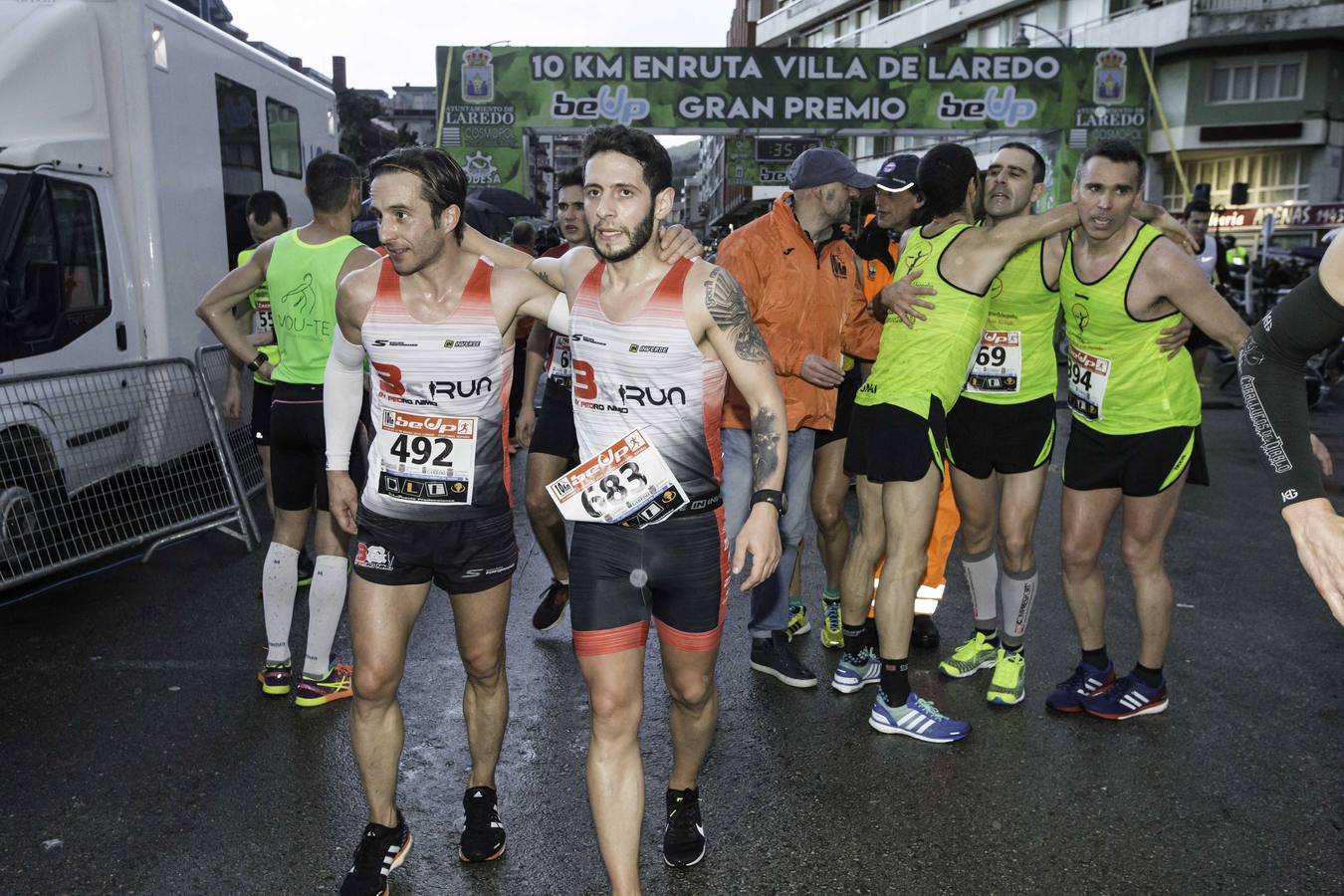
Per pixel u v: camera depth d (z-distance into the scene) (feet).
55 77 18.22
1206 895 8.94
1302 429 5.02
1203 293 10.92
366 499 8.66
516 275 8.46
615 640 8.02
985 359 12.46
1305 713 12.57
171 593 17.38
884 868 9.39
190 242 21.42
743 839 9.87
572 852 9.67
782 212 13.12
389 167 7.91
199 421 21.21
